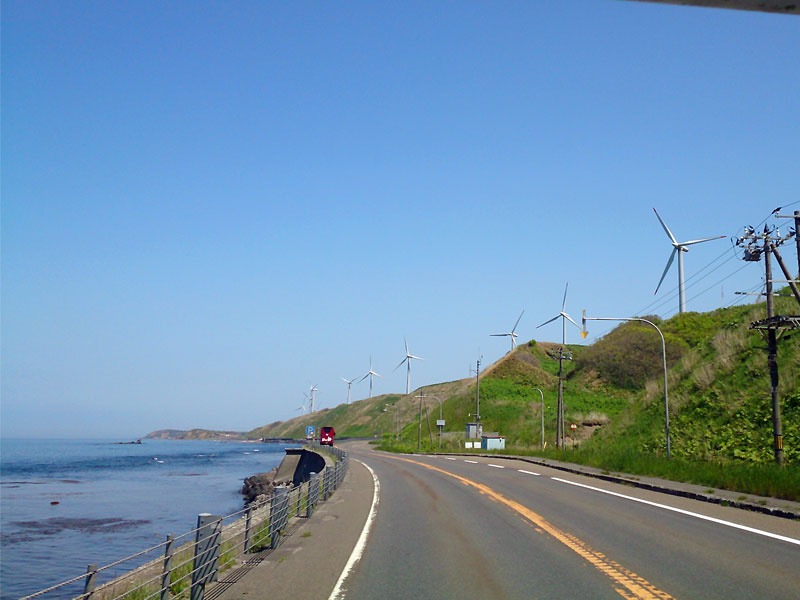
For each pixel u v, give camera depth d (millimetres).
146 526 40844
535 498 21156
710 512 17016
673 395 45719
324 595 8938
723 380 41406
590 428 86188
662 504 19047
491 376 129000
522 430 93562
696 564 10297
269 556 11977
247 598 8914
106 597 9828
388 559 11422
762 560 10578
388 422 165500
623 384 103625
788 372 35969
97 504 53250
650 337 107562
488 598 8461
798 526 14383
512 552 11727
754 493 19609
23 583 24891
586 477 31125
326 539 13844
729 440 33969
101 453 186500
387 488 26656
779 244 25609
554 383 115812
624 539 12844
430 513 18031
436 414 123188
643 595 8344
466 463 46875
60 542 34688
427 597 8641
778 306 44750
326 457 57625
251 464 117188
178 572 10359
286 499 14523
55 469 102812
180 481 78000
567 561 10742
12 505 52156
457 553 11805
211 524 9430
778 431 24703
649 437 42281
